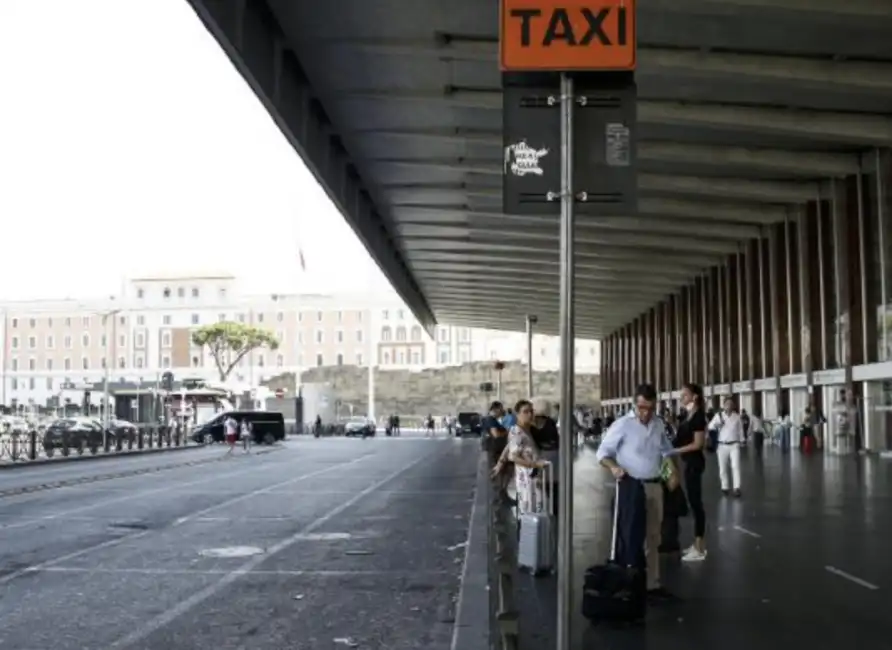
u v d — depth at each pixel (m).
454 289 70.62
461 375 133.00
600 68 4.79
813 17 20.02
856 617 8.75
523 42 4.82
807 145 32.25
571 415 4.81
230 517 18.38
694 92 26.41
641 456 9.20
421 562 12.91
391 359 142.62
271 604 10.17
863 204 33.00
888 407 32.62
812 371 37.94
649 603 9.37
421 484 26.83
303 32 22.42
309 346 142.00
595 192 4.82
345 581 11.51
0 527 16.77
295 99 25.08
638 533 8.98
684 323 60.56
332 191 31.88
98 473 32.62
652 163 33.97
